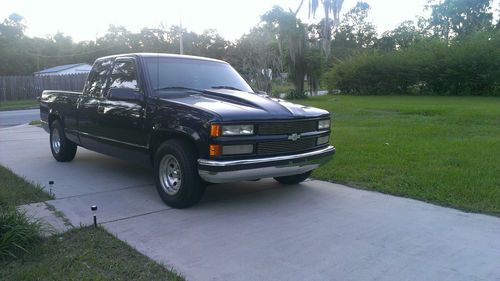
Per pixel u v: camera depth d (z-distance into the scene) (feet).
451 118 44.50
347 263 12.20
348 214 16.35
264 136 16.14
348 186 20.43
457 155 25.27
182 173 16.31
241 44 102.37
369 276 11.45
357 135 34.09
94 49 216.95
